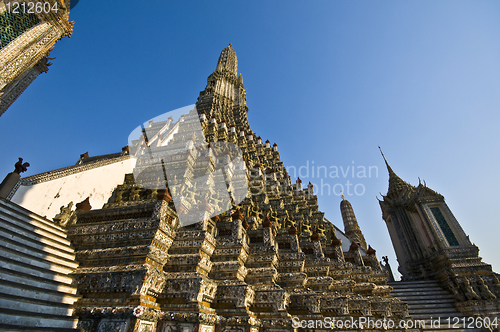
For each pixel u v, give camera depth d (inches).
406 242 1062.4
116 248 367.6
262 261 465.7
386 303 535.2
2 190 419.5
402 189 1177.4
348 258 662.5
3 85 533.0
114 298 274.8
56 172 514.3
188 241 398.9
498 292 735.1
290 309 418.6
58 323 242.7
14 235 321.1
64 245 397.4
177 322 273.9
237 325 302.5
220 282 356.8
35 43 598.5
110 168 658.8
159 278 301.1
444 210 975.0
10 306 220.2
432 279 914.1
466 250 858.1
